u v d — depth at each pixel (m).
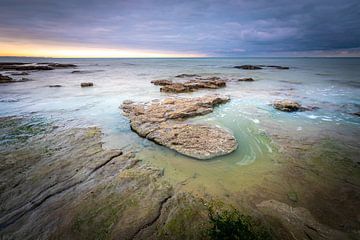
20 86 26.12
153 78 36.75
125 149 8.43
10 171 6.55
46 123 11.51
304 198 5.49
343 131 10.49
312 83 28.83
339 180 6.31
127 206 5.09
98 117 12.84
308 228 4.49
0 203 5.17
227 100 17.22
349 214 4.91
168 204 5.18
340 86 25.92
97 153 7.86
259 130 10.62
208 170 6.94
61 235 4.30
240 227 4.34
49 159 7.36
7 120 11.98
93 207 5.05
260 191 5.80
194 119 12.32
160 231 4.39
